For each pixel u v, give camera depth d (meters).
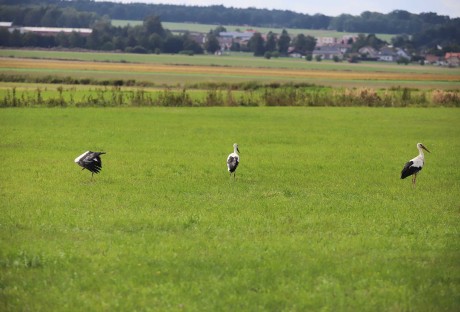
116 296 13.27
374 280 14.27
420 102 76.00
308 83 122.50
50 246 16.20
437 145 41.09
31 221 18.67
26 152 33.50
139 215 19.53
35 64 161.00
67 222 18.66
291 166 30.69
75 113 55.72
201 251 16.08
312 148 38.00
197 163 30.94
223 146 37.94
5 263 15.02
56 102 62.84
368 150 37.72
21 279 14.10
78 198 22.09
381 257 15.91
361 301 13.11
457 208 21.97
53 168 28.58
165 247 16.27
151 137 41.31
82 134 41.75
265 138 42.38
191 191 23.78
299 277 14.35
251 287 13.80
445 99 75.56
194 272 14.58
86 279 14.07
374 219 19.86
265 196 23.20
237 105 69.81
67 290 13.51
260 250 16.20
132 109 61.09
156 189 23.98
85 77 119.88
